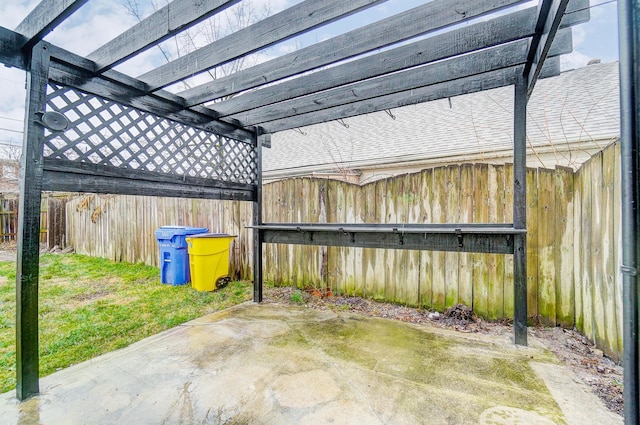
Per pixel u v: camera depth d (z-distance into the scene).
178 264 4.78
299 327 3.02
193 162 3.18
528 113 5.38
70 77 2.16
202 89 2.77
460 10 1.74
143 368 2.23
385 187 3.77
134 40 1.93
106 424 1.65
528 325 3.01
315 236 3.52
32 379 1.90
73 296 4.16
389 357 2.38
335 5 1.67
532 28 1.81
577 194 2.76
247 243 4.89
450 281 3.37
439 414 1.70
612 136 4.09
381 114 7.89
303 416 1.70
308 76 2.62
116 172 2.47
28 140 1.91
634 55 0.85
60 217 8.30
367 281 3.88
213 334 2.85
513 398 1.84
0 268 5.67
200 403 1.82
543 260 2.96
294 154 7.88
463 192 3.33
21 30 1.88
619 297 2.13
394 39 1.95
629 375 0.88
